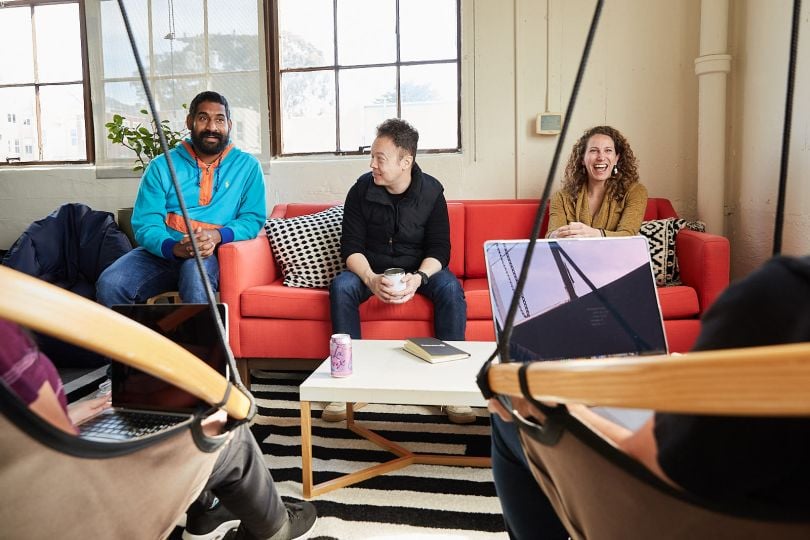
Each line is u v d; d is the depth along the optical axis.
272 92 3.52
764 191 2.82
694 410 0.33
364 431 1.97
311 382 1.58
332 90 3.52
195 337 1.02
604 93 3.21
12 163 3.85
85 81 3.73
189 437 0.60
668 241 2.58
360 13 3.46
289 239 2.76
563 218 2.79
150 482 0.57
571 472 0.51
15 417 0.42
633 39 3.17
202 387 0.56
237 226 2.75
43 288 0.39
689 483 0.42
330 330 2.47
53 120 3.83
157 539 0.65
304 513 1.38
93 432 0.88
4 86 3.85
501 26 3.26
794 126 2.55
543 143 3.28
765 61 2.78
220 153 2.83
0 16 3.80
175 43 3.50
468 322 2.46
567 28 3.21
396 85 3.46
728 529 0.42
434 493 1.59
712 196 2.99
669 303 2.36
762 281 0.41
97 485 0.51
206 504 1.36
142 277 2.61
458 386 1.53
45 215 3.77
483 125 3.32
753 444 0.38
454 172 3.37
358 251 2.56
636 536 0.49
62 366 2.83
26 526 0.49
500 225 2.96
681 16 3.12
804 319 0.38
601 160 2.69
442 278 2.41
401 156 2.49
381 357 1.83
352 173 3.44
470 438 1.97
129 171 3.62
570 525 0.62
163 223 2.71
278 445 1.93
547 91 3.25
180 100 3.53
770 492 0.40
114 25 3.52
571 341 1.29
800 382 0.28
